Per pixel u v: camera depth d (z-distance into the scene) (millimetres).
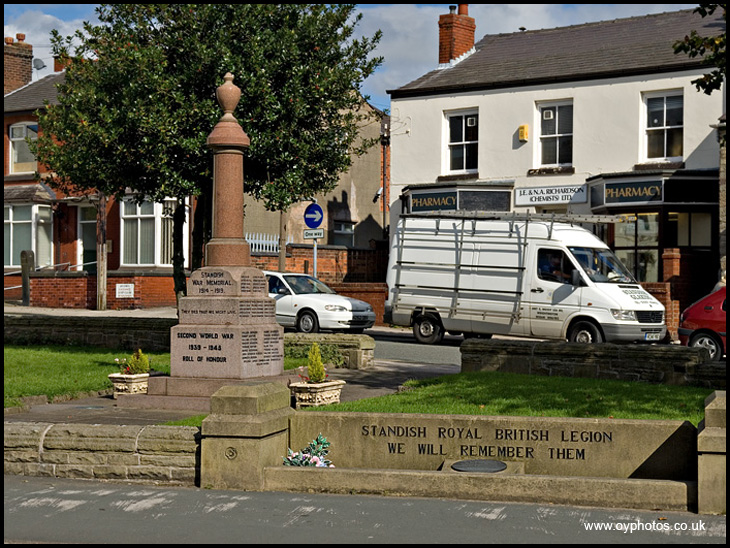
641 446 8383
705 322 18734
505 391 13383
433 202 30656
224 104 13883
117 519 7473
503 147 30266
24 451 9141
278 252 31281
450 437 8852
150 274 31688
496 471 8328
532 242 21625
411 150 32000
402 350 21484
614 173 27125
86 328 21234
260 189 18953
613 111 28328
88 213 36469
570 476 8062
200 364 13570
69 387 14336
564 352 15312
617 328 20250
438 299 22922
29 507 7855
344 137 19609
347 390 14625
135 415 12594
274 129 17844
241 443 8508
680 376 14383
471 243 22516
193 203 33188
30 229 36969
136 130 17562
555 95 29344
